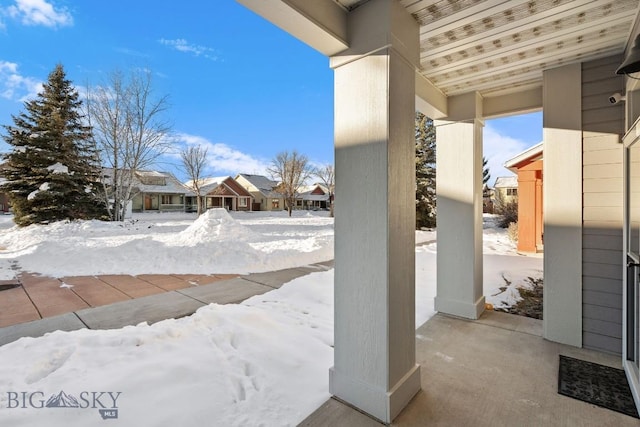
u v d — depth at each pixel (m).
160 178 28.05
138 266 5.52
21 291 4.17
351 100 1.81
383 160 1.68
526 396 1.91
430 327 3.02
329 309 3.48
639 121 1.82
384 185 1.68
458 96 3.30
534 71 2.76
